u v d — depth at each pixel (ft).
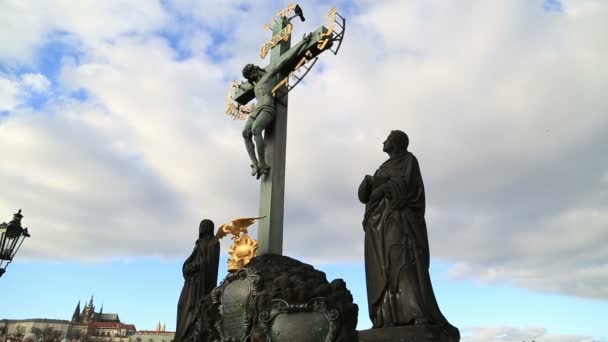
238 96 51.80
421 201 31.04
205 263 47.93
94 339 522.47
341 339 26.78
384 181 31.68
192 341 43.47
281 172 44.29
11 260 47.93
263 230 41.70
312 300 27.58
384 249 29.71
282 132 45.75
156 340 506.07
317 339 26.73
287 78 45.80
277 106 46.16
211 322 34.63
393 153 33.42
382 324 28.48
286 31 48.49
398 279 28.53
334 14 43.50
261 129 44.34
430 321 26.96
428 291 28.30
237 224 39.83
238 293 33.86
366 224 31.71
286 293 28.12
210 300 35.42
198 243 50.11
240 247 38.58
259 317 28.02
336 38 43.86
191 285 47.47
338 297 28.22
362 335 27.91
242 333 32.45
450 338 27.45
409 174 31.27
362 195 33.22
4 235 47.65
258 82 47.19
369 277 30.37
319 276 34.30
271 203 42.34
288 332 26.96
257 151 43.96
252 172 44.27
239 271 34.94
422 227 30.55
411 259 28.94
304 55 45.39
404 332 26.48
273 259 36.40
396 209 30.32
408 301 27.81
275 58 48.21
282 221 42.78
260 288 33.04
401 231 29.68
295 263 36.19
